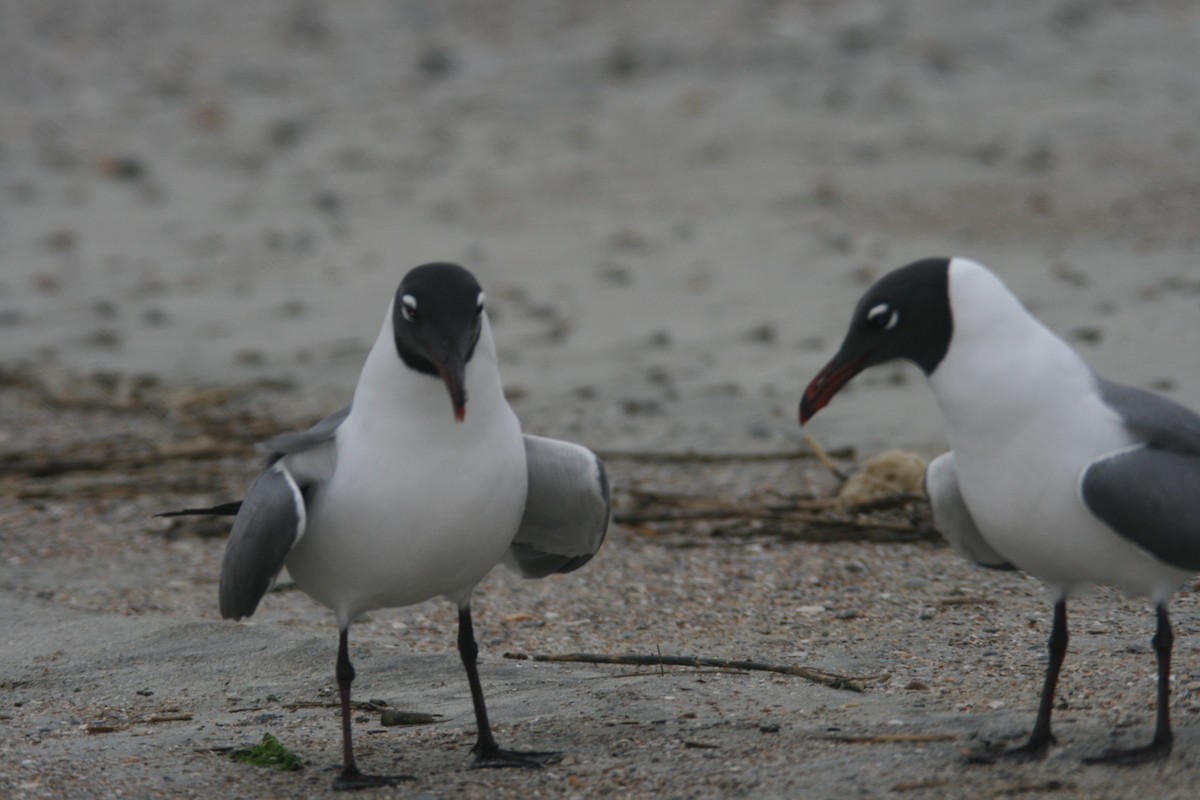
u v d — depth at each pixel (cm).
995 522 740
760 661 928
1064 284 1906
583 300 2042
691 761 753
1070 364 727
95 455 1505
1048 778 700
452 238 2412
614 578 1117
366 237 2456
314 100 3369
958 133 2719
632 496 1305
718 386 1650
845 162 2614
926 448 1391
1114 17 3416
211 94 3459
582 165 2745
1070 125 2697
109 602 1095
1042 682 855
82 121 3312
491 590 1107
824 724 793
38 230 2608
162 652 979
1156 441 715
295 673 943
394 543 764
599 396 1647
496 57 3553
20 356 1925
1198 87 2864
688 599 1070
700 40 3506
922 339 746
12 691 925
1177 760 714
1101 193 2319
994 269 2008
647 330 1889
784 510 1228
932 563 1108
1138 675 850
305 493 789
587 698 866
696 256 2212
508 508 784
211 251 2433
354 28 3881
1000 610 1004
